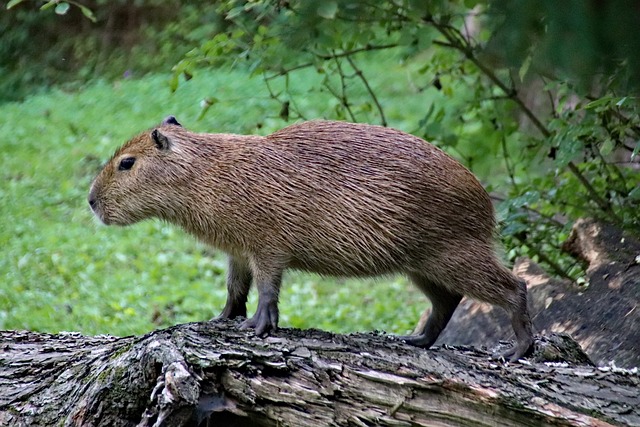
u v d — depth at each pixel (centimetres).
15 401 798
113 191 864
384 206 782
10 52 3253
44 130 2591
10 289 1516
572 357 873
